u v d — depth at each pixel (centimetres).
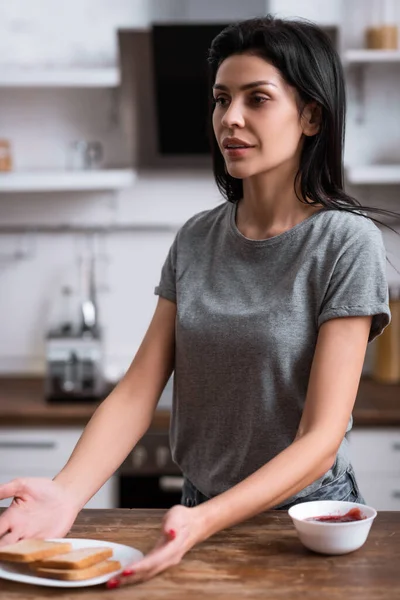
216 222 212
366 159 422
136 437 200
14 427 364
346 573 159
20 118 427
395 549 170
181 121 403
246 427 197
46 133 428
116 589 153
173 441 212
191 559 165
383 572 159
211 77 207
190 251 212
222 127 194
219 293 202
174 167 426
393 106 420
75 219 429
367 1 403
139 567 152
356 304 184
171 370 215
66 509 180
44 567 158
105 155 428
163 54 389
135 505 365
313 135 196
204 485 206
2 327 433
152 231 429
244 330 194
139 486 365
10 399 382
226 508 163
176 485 364
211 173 427
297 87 190
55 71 386
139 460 363
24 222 429
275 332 192
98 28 412
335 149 197
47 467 364
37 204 429
